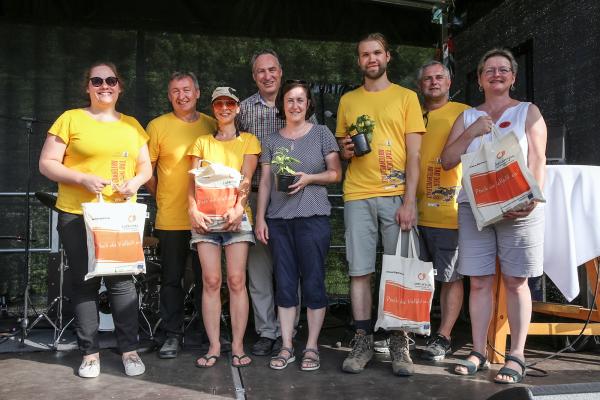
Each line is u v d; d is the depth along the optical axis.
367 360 2.86
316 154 2.94
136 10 4.80
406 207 2.83
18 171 4.59
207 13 4.90
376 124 2.92
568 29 3.85
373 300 4.40
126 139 2.84
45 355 3.18
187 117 3.26
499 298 2.98
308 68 5.04
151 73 4.81
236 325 2.93
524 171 2.46
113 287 2.79
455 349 3.31
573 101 3.81
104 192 2.76
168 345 3.10
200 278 3.28
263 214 2.98
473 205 2.62
